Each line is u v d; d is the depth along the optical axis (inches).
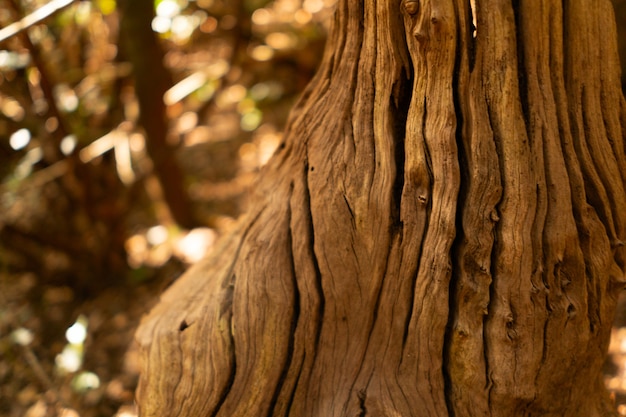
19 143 138.6
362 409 72.2
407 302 70.7
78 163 140.7
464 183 66.3
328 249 73.5
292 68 220.8
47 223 149.7
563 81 66.7
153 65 149.1
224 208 180.7
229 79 203.6
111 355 131.3
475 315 67.7
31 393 120.8
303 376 74.6
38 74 135.2
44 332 138.1
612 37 67.7
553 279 67.2
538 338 67.9
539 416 71.1
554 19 64.9
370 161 71.4
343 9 72.7
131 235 171.5
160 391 77.5
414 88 66.9
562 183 66.2
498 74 64.6
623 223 70.1
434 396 71.1
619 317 127.3
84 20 145.5
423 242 68.4
